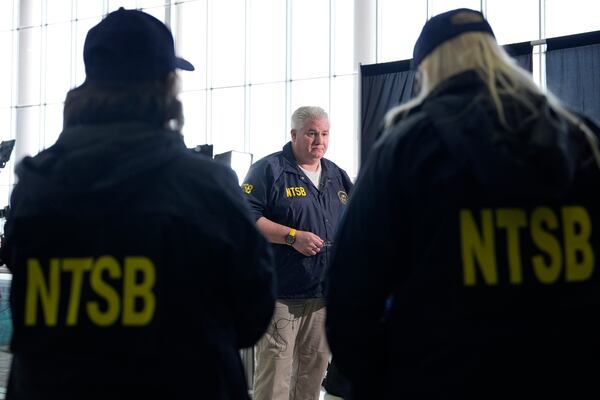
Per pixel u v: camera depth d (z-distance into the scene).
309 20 9.80
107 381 1.07
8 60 12.66
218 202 1.15
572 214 1.06
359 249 1.10
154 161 1.12
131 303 1.08
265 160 2.93
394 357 1.09
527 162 0.96
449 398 1.00
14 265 1.15
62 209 1.11
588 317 1.04
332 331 1.13
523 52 4.47
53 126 12.01
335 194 2.99
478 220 1.02
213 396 1.11
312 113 2.93
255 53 10.17
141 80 1.21
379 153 1.12
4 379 3.76
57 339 1.09
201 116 10.49
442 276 1.03
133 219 1.10
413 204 1.07
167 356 1.08
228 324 1.20
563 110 1.11
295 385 2.87
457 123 1.04
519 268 1.02
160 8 11.06
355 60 9.06
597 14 7.71
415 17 8.89
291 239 2.73
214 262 1.14
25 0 12.13
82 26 11.81
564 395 1.01
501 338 1.00
